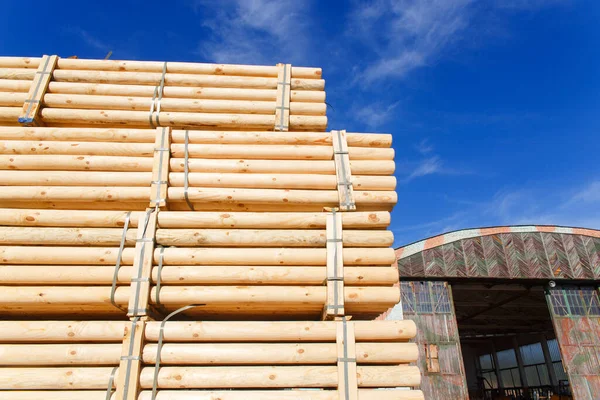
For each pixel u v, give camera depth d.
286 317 4.91
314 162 4.93
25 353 3.87
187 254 4.27
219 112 5.30
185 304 4.21
